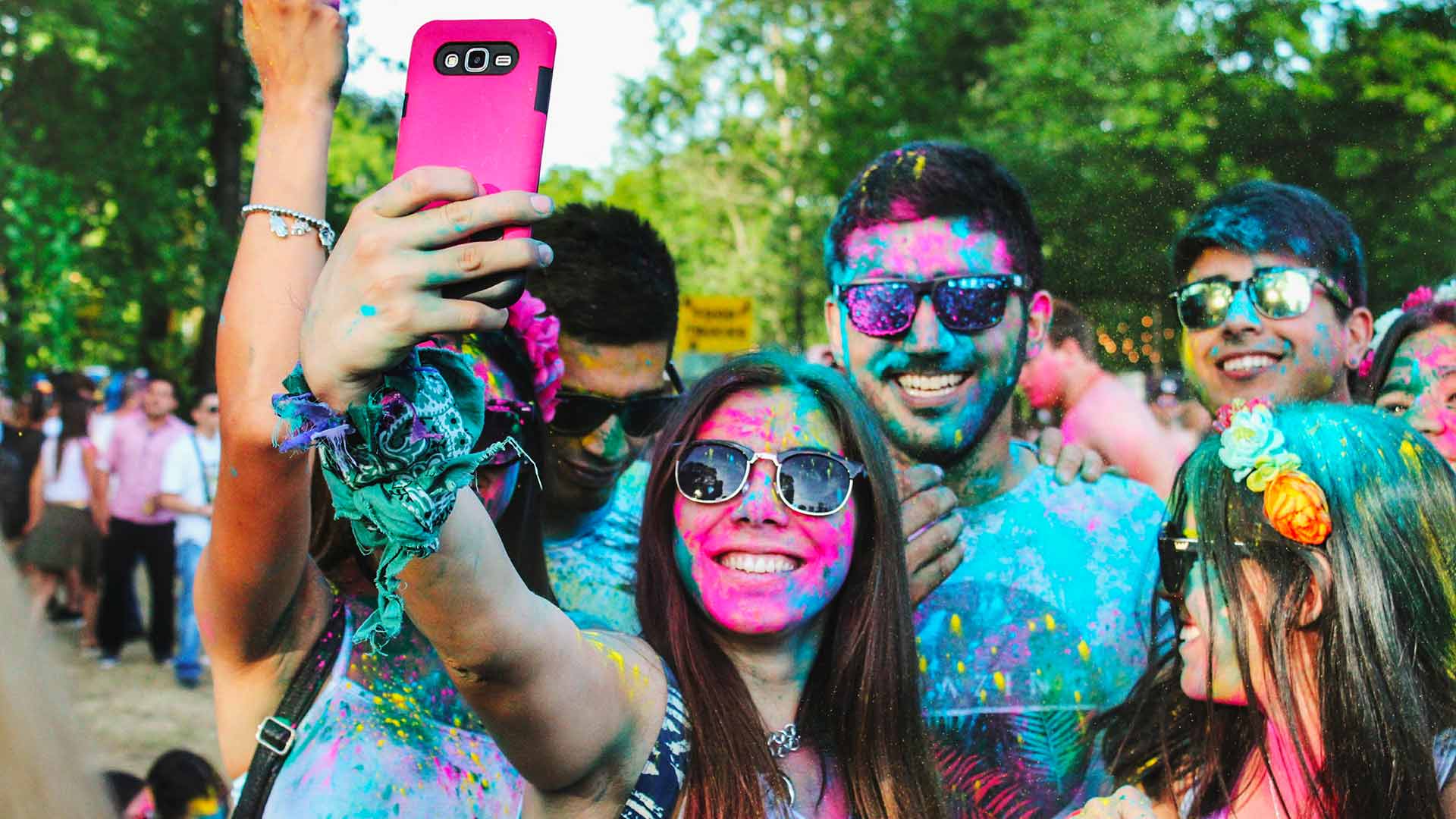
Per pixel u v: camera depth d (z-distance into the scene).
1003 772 2.74
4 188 10.22
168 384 8.34
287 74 1.67
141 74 10.37
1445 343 2.89
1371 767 1.93
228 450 1.66
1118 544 2.92
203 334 11.07
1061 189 4.14
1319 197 2.90
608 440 3.02
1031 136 7.11
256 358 1.64
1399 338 2.93
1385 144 4.82
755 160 18.00
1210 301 2.88
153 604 8.38
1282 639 1.98
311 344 1.14
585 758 1.68
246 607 1.81
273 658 1.91
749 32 16.59
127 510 8.26
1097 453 3.32
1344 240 2.87
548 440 2.70
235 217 10.75
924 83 12.44
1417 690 1.97
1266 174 4.82
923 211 2.88
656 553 2.04
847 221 2.98
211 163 11.11
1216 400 2.93
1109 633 2.84
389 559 1.19
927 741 2.11
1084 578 2.87
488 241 1.15
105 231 11.12
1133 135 5.25
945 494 2.78
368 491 1.19
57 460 9.01
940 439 2.92
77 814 0.85
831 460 2.03
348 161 7.66
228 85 10.55
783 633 2.01
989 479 2.95
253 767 1.88
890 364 2.91
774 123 16.92
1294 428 2.05
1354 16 5.18
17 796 0.82
